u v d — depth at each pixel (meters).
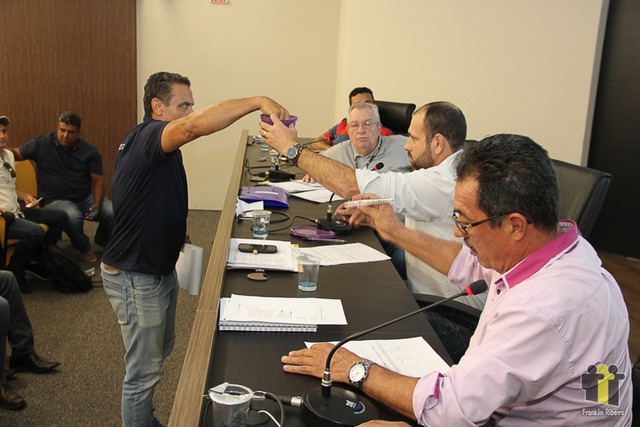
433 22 4.99
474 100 5.09
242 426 1.15
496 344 1.16
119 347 3.29
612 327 1.17
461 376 1.18
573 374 1.15
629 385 1.26
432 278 2.46
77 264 4.30
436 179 2.33
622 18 4.93
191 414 1.11
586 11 4.89
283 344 1.52
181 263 2.48
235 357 1.44
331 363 1.37
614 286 1.25
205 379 1.23
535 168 1.18
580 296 1.15
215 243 2.05
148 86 2.45
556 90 5.04
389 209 2.12
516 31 4.96
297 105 6.19
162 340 2.37
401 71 5.07
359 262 2.15
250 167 3.82
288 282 1.92
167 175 2.22
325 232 2.43
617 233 5.24
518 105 5.09
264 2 5.96
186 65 6.01
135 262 2.23
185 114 2.46
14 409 2.65
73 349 3.24
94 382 2.92
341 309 1.72
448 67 5.06
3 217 3.78
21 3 5.61
